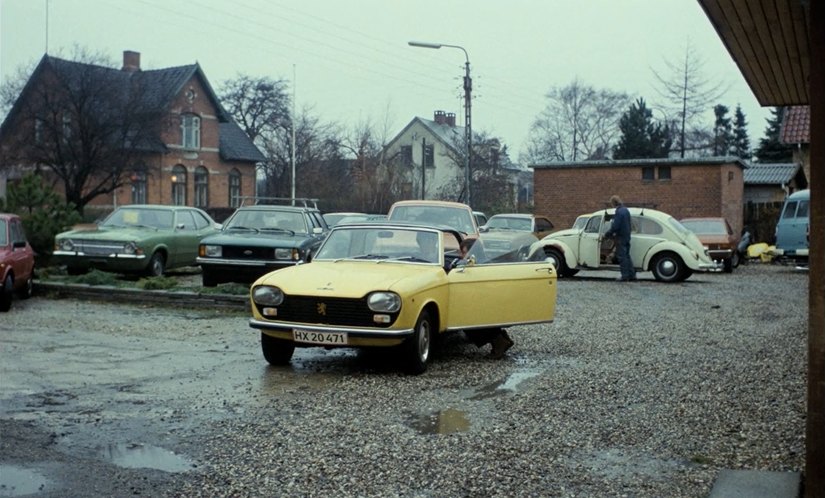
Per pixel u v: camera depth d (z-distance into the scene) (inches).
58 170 1668.3
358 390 324.2
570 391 321.4
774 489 203.8
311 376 350.9
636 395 313.3
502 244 410.3
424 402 304.2
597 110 2940.5
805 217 1034.7
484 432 261.3
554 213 1515.7
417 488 209.8
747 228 1380.4
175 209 764.0
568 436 257.0
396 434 258.2
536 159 2987.2
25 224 740.0
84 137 1638.8
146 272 707.4
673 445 247.1
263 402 301.1
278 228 662.5
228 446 244.5
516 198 2406.5
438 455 236.5
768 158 2475.4
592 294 729.6
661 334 482.6
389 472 221.6
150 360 381.4
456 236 433.1
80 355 390.0
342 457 234.4
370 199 1793.8
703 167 1397.6
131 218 752.3
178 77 2194.9
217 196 2311.8
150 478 215.8
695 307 629.9
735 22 298.2
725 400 302.5
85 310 550.6
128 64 2222.0
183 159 2206.0
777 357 397.1
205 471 221.8
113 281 634.8
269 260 616.1
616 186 1465.3
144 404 295.4
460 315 385.4
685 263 858.8
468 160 1430.9
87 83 1640.0
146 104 1779.0
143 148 1900.8
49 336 442.9
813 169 188.4
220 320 515.8
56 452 236.8
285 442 248.8
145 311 552.1
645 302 664.4
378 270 371.6
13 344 415.8
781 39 322.3
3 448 239.5
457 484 212.7
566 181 1504.7
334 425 268.5
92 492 204.7
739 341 453.4
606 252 892.6
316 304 349.4
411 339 351.9
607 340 459.2
